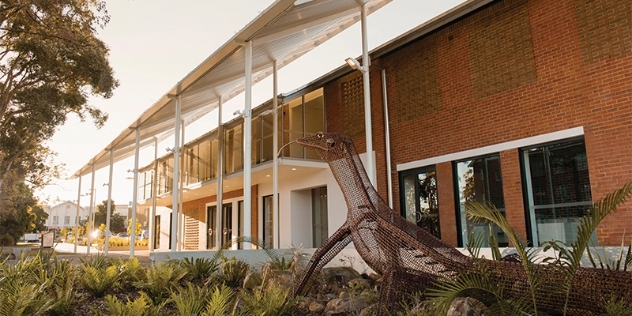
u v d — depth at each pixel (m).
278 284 6.28
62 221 92.25
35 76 16.23
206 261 7.85
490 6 9.13
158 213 26.41
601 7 7.51
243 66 11.07
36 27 14.87
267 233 15.45
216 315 4.71
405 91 10.78
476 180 9.23
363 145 11.65
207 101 14.77
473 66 9.38
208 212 20.47
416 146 10.36
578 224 7.60
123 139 17.39
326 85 13.19
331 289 6.75
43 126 17.23
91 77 15.66
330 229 12.41
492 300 4.18
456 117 9.59
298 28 9.20
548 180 8.09
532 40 8.43
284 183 14.55
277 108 12.52
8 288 5.74
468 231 9.24
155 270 6.95
